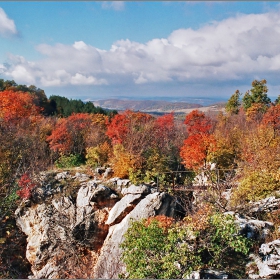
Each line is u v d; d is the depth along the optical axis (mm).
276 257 10164
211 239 11148
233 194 17781
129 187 22031
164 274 10367
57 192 23391
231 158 28859
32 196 23203
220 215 11484
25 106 49531
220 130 40031
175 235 11031
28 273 20688
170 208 18594
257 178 17141
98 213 21625
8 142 29812
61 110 76375
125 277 12828
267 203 14914
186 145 29797
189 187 23906
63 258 20344
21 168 26109
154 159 26422
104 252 18156
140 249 11266
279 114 34500
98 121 46219
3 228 22250
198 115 41000
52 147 31906
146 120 43406
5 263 20531
